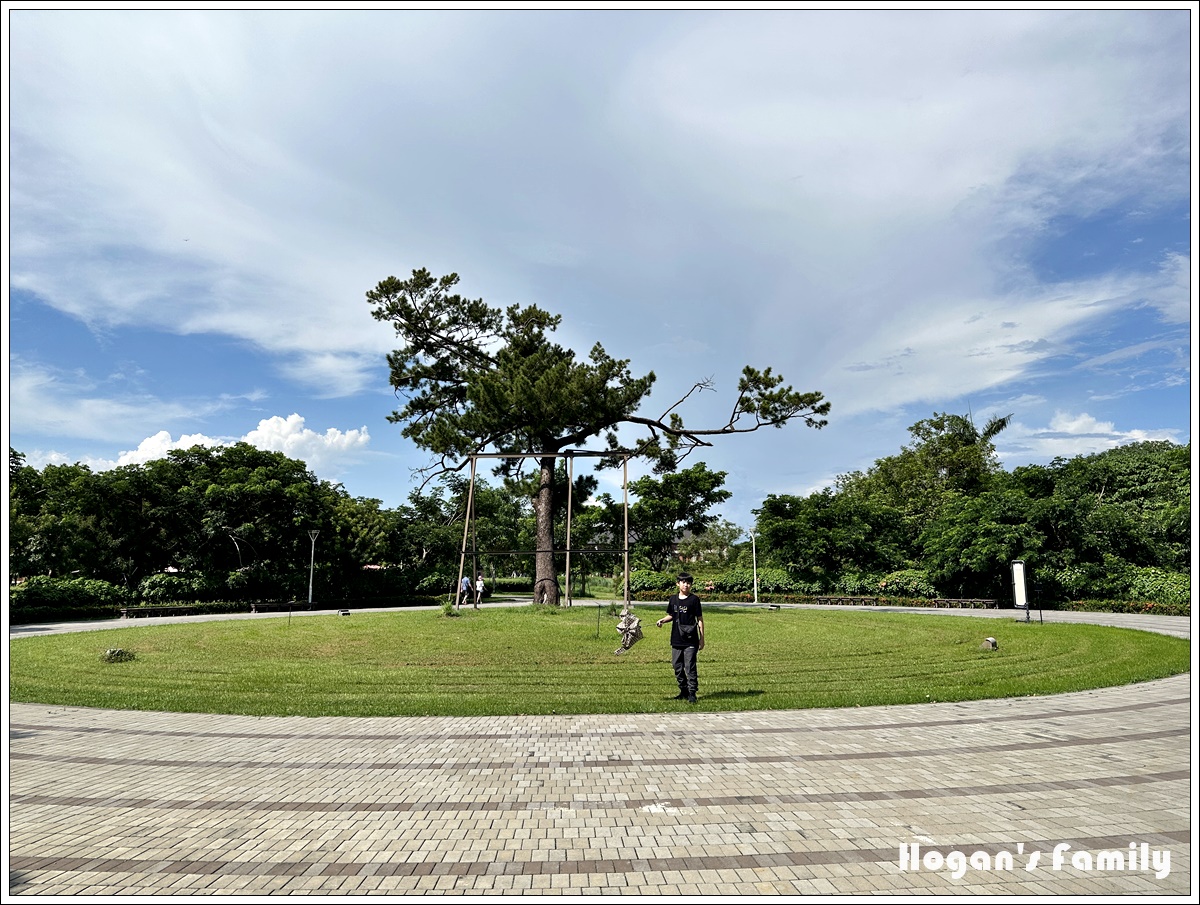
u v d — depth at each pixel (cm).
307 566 4094
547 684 1248
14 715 984
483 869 464
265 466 4150
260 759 745
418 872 459
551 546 3030
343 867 468
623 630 1225
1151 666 1361
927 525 4322
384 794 622
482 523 5419
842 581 4275
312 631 2114
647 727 893
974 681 1245
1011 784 643
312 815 569
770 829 533
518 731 874
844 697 1086
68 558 3459
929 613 3125
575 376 2841
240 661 1552
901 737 830
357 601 4191
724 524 6706
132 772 696
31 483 3538
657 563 5372
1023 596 2588
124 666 1464
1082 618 2747
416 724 920
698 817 559
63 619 3045
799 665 1483
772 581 4472
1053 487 4316
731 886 438
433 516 5019
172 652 1709
